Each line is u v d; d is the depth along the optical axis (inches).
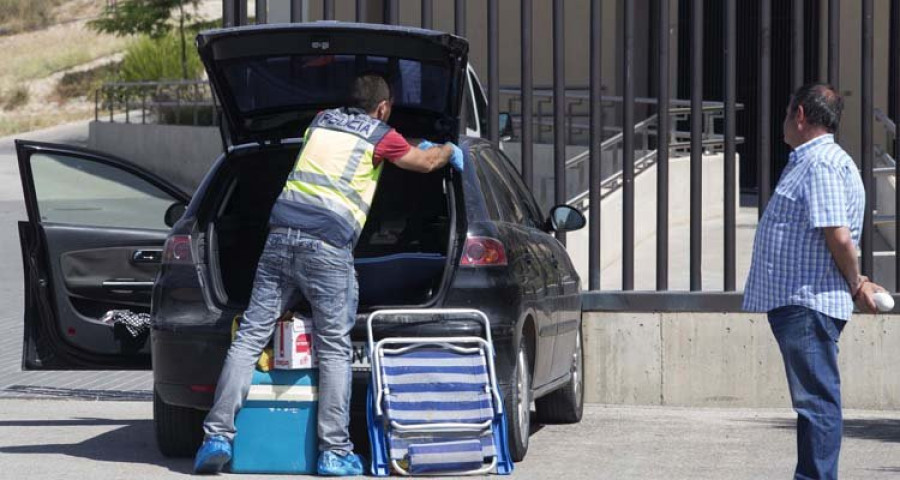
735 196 741.9
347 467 536.1
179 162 2166.6
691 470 566.3
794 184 460.8
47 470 557.0
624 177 754.2
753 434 658.2
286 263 531.8
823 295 458.9
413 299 592.4
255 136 589.9
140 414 724.7
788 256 461.7
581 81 1528.1
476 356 538.9
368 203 541.0
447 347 538.0
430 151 545.0
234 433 539.8
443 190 608.1
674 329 741.9
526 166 758.5
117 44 3796.8
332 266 530.3
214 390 548.4
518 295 557.0
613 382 749.3
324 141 540.1
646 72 1497.3
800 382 463.5
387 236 619.2
